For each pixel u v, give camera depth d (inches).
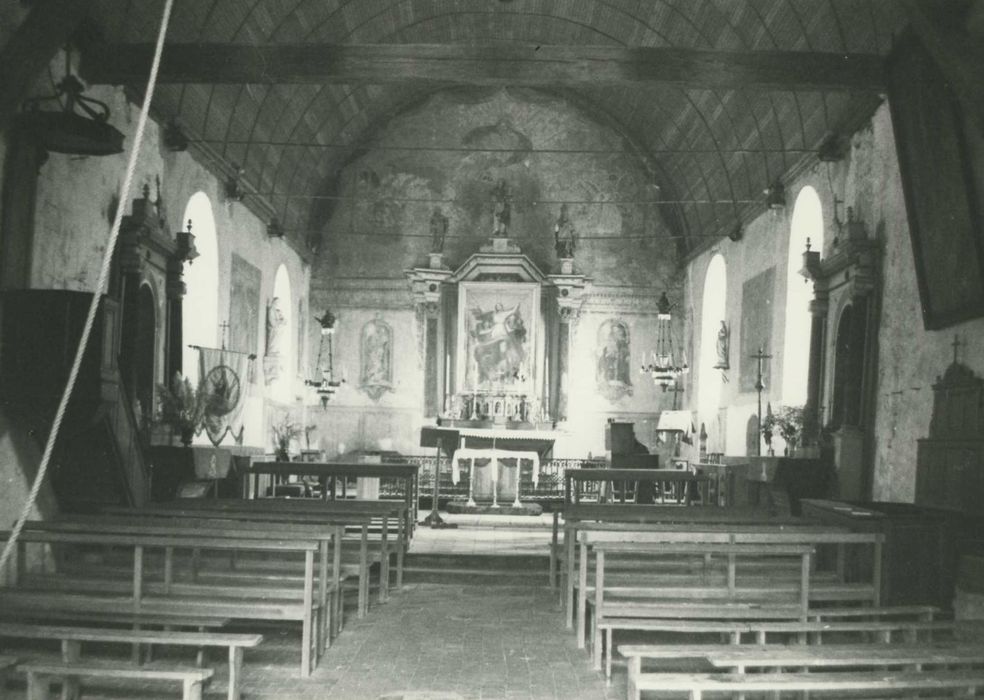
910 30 521.0
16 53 430.3
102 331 462.3
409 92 1154.0
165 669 261.6
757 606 358.6
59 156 524.1
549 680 345.1
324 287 1173.1
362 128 1159.6
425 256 1178.6
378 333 1168.8
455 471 836.6
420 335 1167.0
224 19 724.0
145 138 653.3
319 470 634.8
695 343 1109.7
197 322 801.6
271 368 989.2
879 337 639.1
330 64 614.9
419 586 545.0
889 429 615.2
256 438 932.6
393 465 631.8
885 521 417.1
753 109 858.1
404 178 1176.8
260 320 958.4
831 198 731.4
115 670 259.0
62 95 526.9
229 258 850.8
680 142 1066.1
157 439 650.8
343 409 1162.0
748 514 505.4
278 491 870.4
